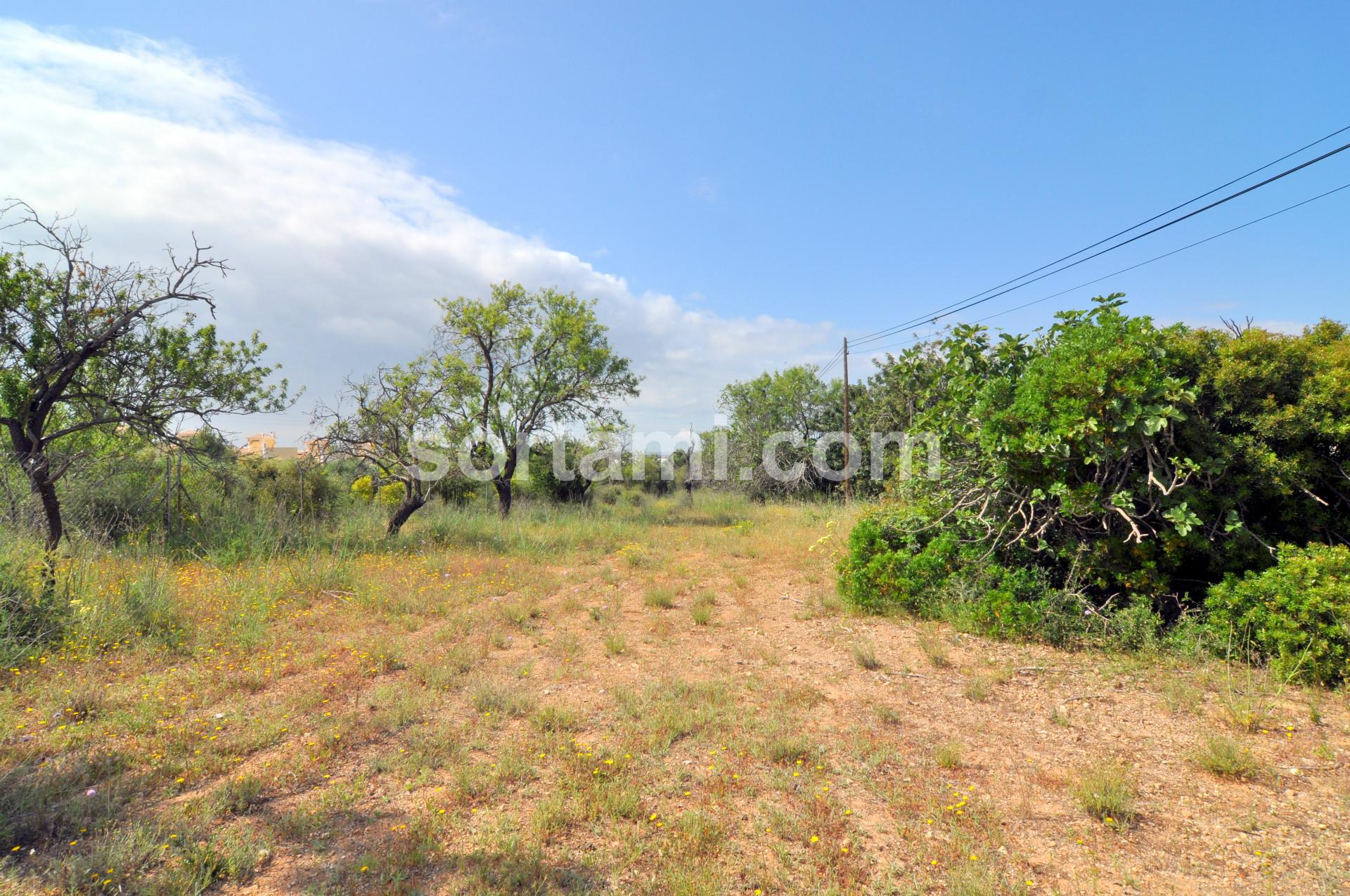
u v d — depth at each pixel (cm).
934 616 769
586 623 793
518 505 1997
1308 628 536
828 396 2989
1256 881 299
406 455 1409
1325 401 624
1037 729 478
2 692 490
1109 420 640
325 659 620
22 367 886
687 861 313
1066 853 324
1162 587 666
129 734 441
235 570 939
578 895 288
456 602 859
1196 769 409
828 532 1338
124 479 1202
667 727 471
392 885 294
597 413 2145
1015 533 770
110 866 294
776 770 412
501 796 375
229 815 351
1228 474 661
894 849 329
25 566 653
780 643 703
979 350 817
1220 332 715
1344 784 382
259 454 1745
